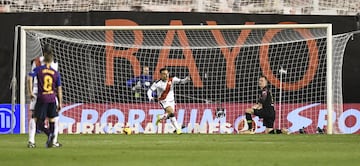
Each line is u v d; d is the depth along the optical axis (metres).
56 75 38.25
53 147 39.00
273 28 60.91
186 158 30.06
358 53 63.53
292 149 36.88
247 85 64.12
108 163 27.62
